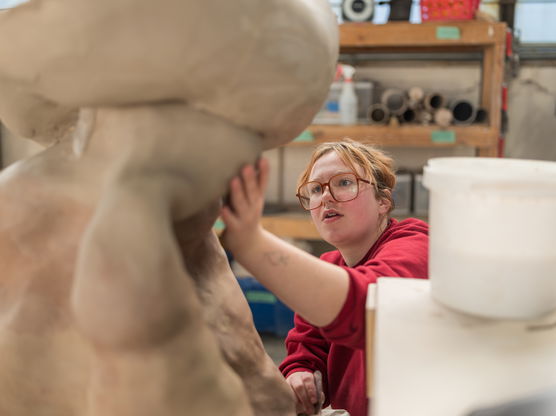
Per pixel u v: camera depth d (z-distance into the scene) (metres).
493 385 0.58
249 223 0.66
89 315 0.49
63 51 0.53
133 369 0.50
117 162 0.56
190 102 0.57
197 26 0.51
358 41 2.73
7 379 0.59
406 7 2.79
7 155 3.79
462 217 0.65
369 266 0.97
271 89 0.56
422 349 0.63
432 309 0.72
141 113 0.57
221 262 0.77
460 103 2.85
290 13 0.56
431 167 0.71
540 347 0.64
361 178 1.30
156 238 0.50
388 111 2.84
